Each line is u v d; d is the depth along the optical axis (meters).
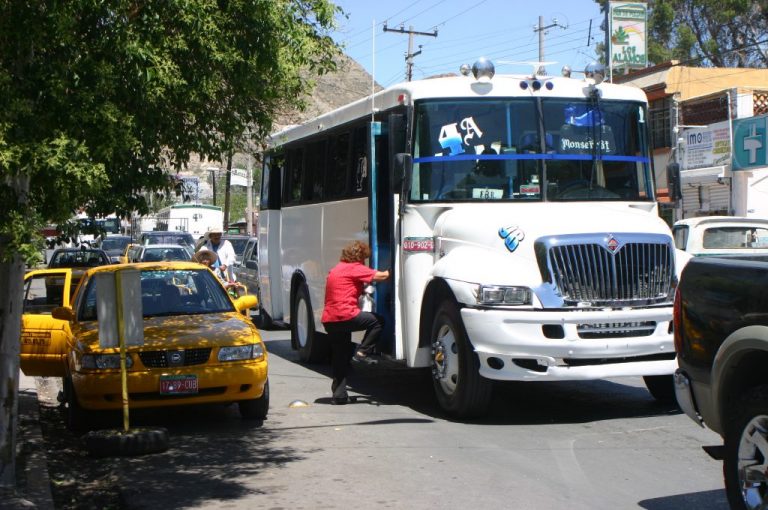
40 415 10.54
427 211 9.83
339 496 6.65
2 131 5.00
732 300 5.30
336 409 10.21
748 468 5.12
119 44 5.92
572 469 7.23
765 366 5.36
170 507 6.54
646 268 8.83
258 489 6.93
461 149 9.94
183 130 7.25
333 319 10.33
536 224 8.94
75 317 9.84
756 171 30.56
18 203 5.33
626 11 37.09
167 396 8.68
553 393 10.88
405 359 10.09
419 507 6.29
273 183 16.25
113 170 6.96
